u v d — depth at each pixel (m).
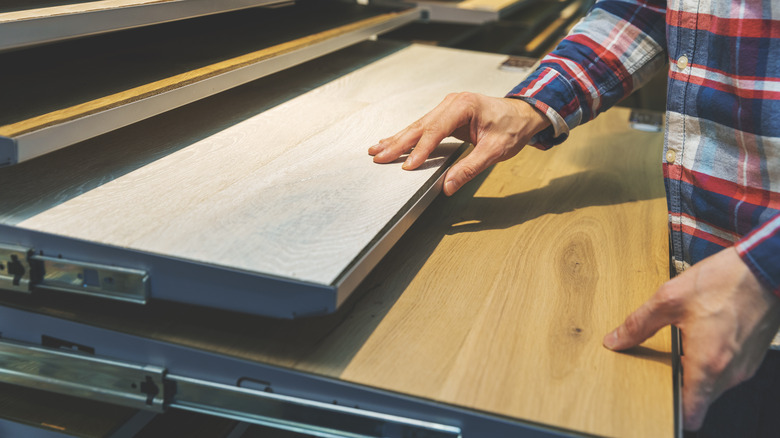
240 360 0.62
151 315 0.68
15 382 0.69
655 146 1.35
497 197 1.04
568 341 0.67
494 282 0.78
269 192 0.72
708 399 0.61
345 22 1.39
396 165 0.83
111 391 0.66
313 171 0.79
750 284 0.58
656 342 0.68
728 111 0.80
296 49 1.08
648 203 1.04
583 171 1.18
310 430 0.62
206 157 0.82
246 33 1.20
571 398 0.59
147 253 0.58
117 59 0.94
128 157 0.81
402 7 1.68
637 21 0.97
